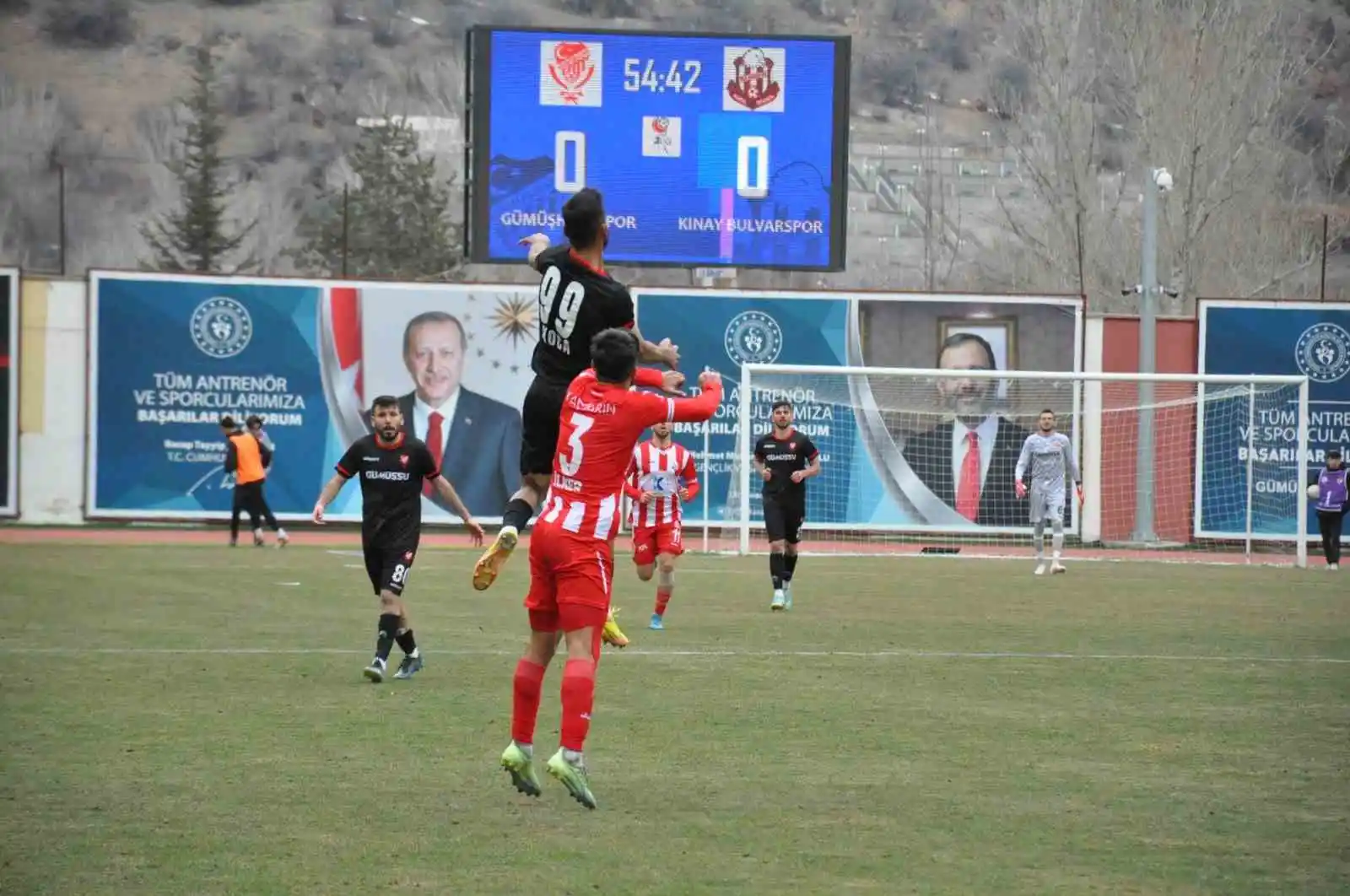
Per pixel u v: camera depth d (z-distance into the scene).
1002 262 124.88
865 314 72.12
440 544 64.75
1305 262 108.19
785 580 39.62
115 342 70.00
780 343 71.69
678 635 33.56
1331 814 17.11
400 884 13.94
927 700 24.78
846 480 72.06
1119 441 72.94
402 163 149.00
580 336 18.62
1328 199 132.25
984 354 72.56
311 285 70.75
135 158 185.12
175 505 70.31
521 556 57.84
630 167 66.12
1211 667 29.17
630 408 16.91
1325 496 58.50
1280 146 119.69
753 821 16.55
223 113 189.62
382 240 141.12
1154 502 71.88
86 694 24.34
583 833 15.93
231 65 199.88
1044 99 113.06
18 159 183.25
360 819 16.38
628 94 66.00
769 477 39.50
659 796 17.73
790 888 13.98
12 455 69.75
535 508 19.20
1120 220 115.25
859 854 15.22
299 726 21.75
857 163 178.62
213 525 71.94
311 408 70.88
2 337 69.56
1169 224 105.44
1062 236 113.44
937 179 169.75
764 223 66.50
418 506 26.72
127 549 57.16
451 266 142.25
